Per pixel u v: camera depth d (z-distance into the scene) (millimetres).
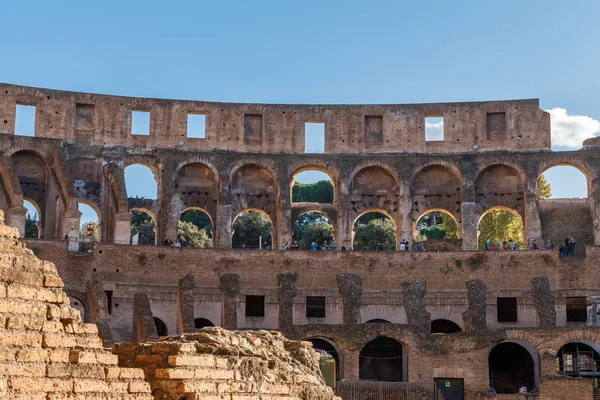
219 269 87000
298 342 47969
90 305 78562
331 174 99250
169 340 42062
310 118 100938
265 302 86812
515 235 122312
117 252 84562
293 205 98812
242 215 143000
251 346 43656
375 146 100750
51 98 96188
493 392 79062
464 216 95625
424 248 96188
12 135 92812
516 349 85438
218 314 86062
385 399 71125
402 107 101688
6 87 94438
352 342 77438
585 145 99812
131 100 98375
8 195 87812
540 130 100125
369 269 88875
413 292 82312
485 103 101000
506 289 88188
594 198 95000
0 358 32719
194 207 97375
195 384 38250
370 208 99375
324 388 46812
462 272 88938
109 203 93000
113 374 35750
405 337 77625
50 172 93500
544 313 80688
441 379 77062
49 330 35188
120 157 96875
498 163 97812
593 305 86438
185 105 99500
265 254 88125
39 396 32688
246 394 40844
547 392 75000
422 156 98812
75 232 87875
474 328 80000
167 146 98312
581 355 81250
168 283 85438
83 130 96750
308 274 88250
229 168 97125
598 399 75875
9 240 36812
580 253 95312
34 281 36125
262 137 100250
